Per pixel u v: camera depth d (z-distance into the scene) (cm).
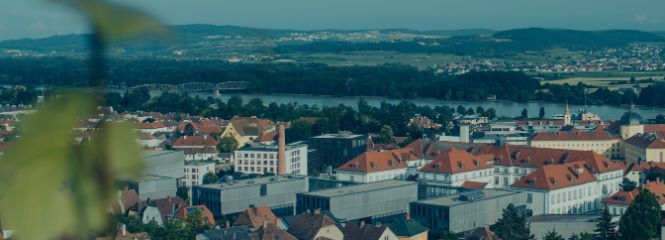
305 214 12000
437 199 13662
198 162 19975
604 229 12075
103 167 658
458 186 15650
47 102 657
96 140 660
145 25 647
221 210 14638
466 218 13288
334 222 11975
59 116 649
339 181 16862
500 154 17638
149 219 13000
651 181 16862
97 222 650
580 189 15688
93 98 660
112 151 662
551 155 17188
